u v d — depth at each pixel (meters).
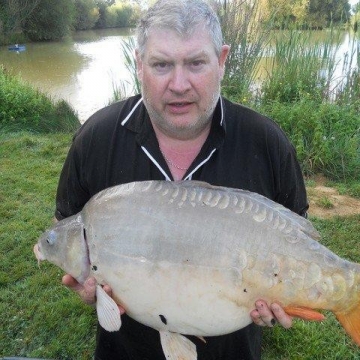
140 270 0.52
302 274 0.51
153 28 0.53
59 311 1.14
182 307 0.52
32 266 1.33
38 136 2.61
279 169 0.61
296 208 0.66
